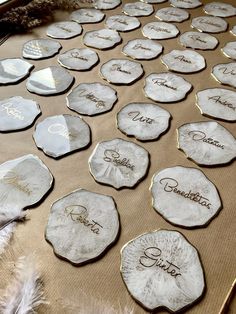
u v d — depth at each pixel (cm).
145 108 51
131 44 65
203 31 67
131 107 51
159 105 52
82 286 32
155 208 38
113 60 61
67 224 37
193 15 73
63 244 35
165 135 47
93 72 58
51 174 42
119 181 41
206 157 44
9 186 40
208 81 56
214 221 37
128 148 45
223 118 49
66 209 38
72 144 46
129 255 34
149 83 55
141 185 41
